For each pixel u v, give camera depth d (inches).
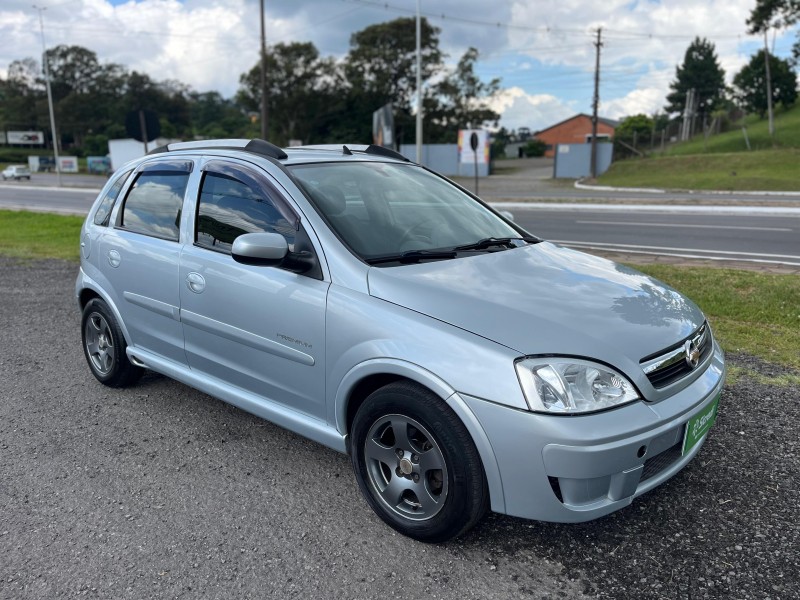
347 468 140.5
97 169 3107.8
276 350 129.6
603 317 109.5
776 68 2662.4
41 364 209.8
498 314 106.5
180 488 132.6
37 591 102.2
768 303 248.1
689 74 3380.9
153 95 4562.0
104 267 176.1
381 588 102.0
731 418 157.2
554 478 97.8
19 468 141.8
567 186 1512.1
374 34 2613.2
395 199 147.1
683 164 1672.0
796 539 111.6
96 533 117.6
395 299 112.7
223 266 138.9
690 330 116.7
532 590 101.2
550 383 97.2
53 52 4488.2
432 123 2687.0
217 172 149.1
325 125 2778.1
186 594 101.0
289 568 107.2
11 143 4463.6
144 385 190.2
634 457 99.8
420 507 111.4
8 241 522.3
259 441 153.7
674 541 112.3
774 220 630.5
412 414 108.1
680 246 445.7
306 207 129.5
